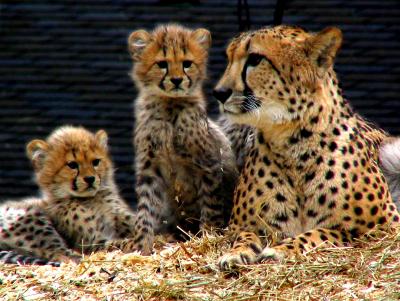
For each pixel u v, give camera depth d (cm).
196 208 1319
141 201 1275
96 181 1312
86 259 1116
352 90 1773
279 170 1110
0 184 1784
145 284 997
